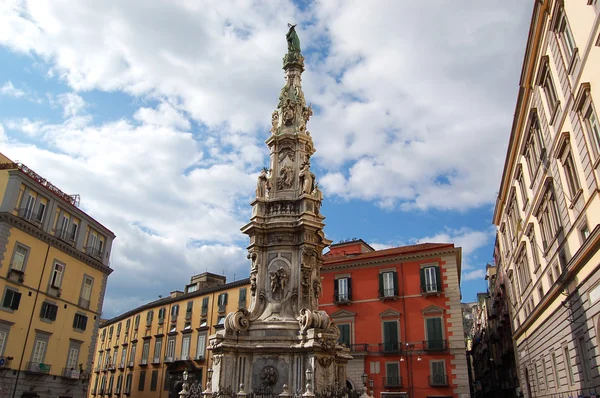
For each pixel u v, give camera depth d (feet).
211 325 154.10
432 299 124.47
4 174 104.47
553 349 80.38
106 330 212.02
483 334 219.00
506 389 152.05
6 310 98.89
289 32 84.58
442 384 114.42
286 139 73.36
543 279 85.46
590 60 51.60
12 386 98.73
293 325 58.80
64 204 118.83
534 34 70.03
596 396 57.62
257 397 52.80
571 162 63.21
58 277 115.75
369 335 128.16
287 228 65.16
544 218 81.61
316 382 53.31
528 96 80.69
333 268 141.38
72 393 116.78
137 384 171.83
